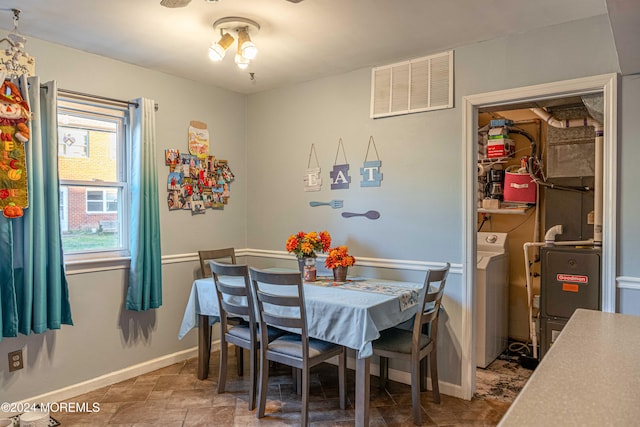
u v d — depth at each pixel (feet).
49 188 8.78
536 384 3.10
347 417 8.61
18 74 8.51
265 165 13.19
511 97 8.83
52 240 8.77
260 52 9.84
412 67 10.19
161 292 10.76
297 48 9.59
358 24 8.30
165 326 11.38
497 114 13.93
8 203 8.09
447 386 9.77
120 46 9.46
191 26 8.42
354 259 10.34
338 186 11.52
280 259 12.82
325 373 11.03
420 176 10.12
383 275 10.73
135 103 10.44
